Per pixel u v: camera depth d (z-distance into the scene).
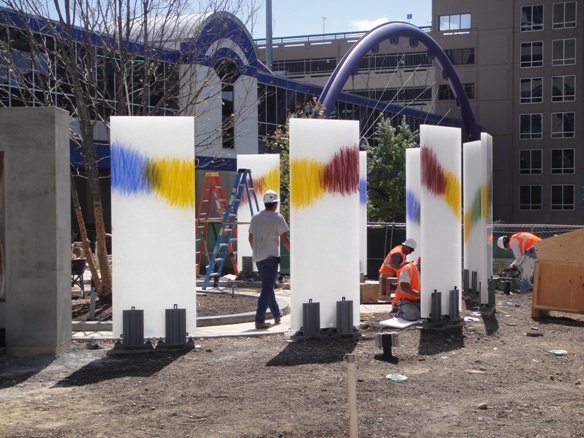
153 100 19.50
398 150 47.56
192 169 10.41
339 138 11.12
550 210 72.06
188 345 10.35
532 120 72.50
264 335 11.51
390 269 15.47
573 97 71.44
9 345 9.93
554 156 71.94
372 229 21.64
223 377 8.70
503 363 9.50
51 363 9.55
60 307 10.03
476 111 73.75
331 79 38.88
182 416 7.07
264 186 19.84
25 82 16.03
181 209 10.38
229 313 13.48
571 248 13.30
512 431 6.55
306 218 10.98
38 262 9.90
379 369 9.09
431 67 75.06
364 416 7.00
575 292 13.13
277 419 6.93
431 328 11.85
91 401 7.72
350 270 11.23
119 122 10.25
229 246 19.66
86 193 39.62
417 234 16.64
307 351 10.20
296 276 10.97
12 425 6.86
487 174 13.66
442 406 7.39
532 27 72.31
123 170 10.29
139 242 10.33
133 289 10.30
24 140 9.88
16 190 9.89
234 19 18.22
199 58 17.52
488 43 73.31
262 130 43.94
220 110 34.78
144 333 10.33
